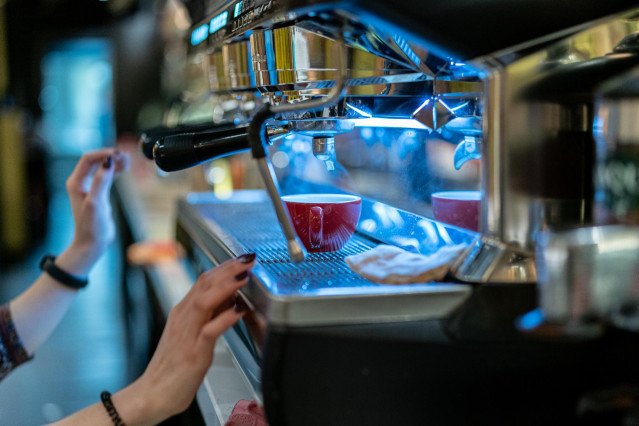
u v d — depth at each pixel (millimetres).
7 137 5348
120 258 4031
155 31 7883
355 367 609
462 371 614
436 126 782
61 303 1336
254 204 1449
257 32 787
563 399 616
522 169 688
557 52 660
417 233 904
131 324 3080
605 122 716
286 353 604
